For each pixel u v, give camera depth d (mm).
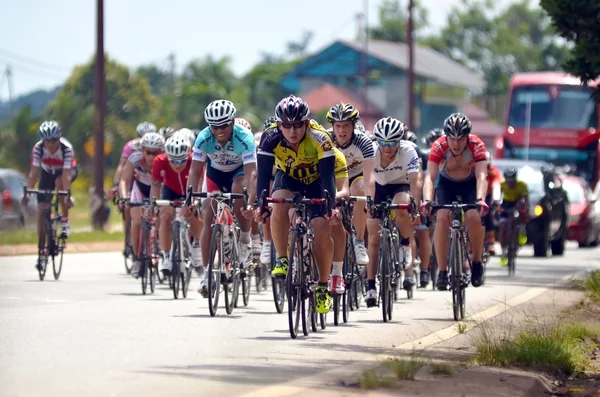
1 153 138250
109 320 25141
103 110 68438
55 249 37344
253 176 27750
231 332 23578
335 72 171250
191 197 27234
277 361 19531
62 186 38125
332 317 27516
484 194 27672
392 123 28172
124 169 36062
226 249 27203
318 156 22766
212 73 188625
